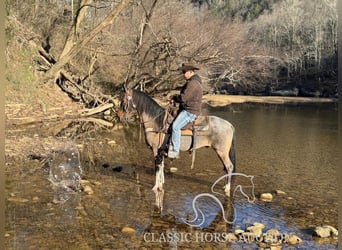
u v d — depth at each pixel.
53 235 5.68
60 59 18.30
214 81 29.36
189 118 7.58
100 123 17.17
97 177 8.77
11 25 16.44
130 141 13.59
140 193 7.73
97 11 21.56
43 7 20.61
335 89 43.38
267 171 9.87
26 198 7.15
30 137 12.64
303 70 46.31
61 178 8.51
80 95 19.70
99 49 19.31
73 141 12.91
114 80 21.31
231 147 7.91
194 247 5.43
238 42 28.80
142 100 7.89
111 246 5.39
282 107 31.52
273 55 41.75
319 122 21.55
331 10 46.59
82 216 6.44
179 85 22.02
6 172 8.76
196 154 11.49
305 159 11.45
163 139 7.77
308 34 47.09
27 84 16.92
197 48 22.00
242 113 25.69
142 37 20.14
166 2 22.48
